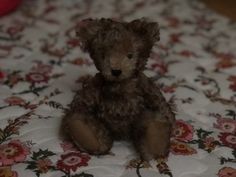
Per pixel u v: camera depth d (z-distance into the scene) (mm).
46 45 610
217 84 513
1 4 679
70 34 648
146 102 366
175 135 405
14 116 429
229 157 379
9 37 627
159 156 362
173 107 455
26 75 519
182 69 549
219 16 755
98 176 348
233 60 583
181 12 762
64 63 559
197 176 354
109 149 375
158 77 524
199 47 625
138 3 800
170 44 629
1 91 480
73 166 357
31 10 739
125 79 357
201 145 393
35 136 395
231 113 452
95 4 786
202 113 451
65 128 375
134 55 354
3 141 389
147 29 367
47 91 483
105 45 355
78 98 375
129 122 366
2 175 345
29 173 347
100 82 372
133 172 353
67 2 778
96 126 364
